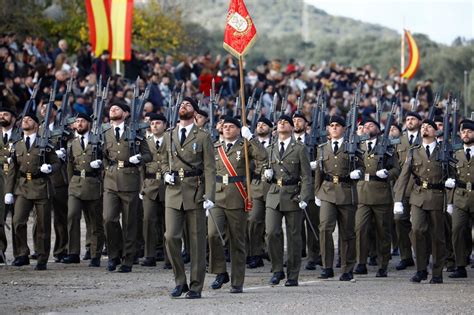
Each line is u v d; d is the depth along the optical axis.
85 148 38.47
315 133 41.44
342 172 36.28
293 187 33.84
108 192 37.31
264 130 39.34
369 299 30.20
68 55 86.00
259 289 32.84
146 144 37.81
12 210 41.03
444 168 35.44
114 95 59.28
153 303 29.31
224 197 32.38
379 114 43.94
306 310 27.92
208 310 27.89
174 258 30.48
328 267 36.41
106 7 59.69
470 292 32.31
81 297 30.61
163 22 100.81
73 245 39.12
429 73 120.75
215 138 39.41
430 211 35.38
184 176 30.48
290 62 83.06
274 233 33.78
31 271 36.84
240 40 33.91
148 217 38.88
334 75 83.19
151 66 71.88
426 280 36.25
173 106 41.28
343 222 36.22
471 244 37.72
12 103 53.16
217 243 32.44
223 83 68.81
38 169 37.53
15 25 77.94
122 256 38.69
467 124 36.44
